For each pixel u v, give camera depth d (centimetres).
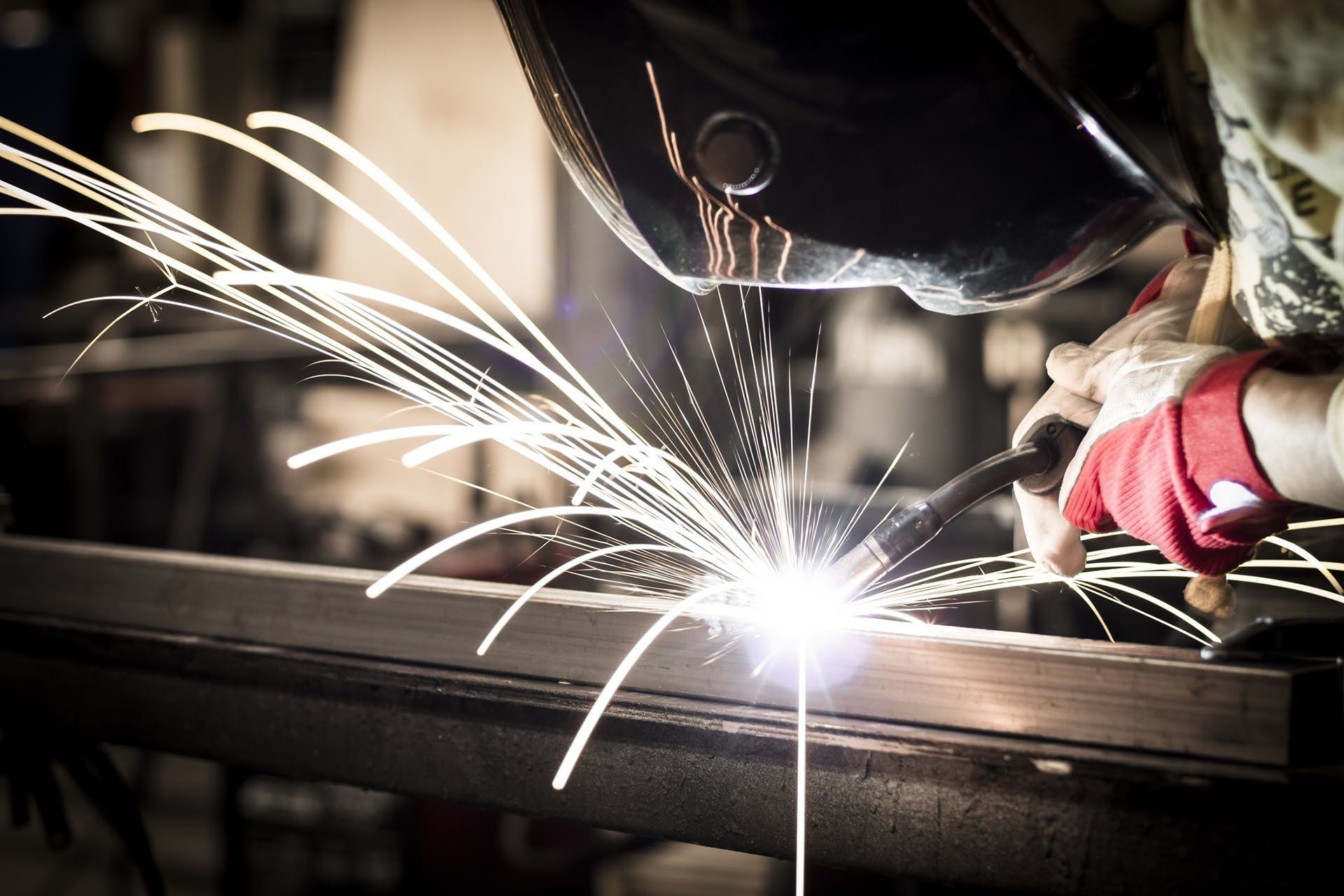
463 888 225
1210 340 86
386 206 396
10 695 118
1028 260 78
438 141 392
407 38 400
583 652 94
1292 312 79
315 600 105
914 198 75
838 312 277
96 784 129
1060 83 70
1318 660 80
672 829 89
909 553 88
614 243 302
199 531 360
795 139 73
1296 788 71
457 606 99
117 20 484
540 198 371
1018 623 176
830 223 75
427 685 97
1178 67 77
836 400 266
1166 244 286
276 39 455
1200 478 75
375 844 231
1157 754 77
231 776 240
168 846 283
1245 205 78
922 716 84
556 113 76
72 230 452
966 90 72
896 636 84
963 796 79
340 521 341
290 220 438
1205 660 78
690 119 72
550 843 221
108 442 410
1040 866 78
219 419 361
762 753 85
